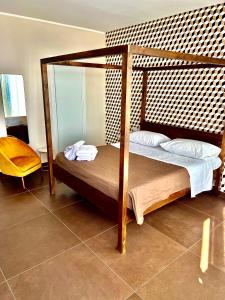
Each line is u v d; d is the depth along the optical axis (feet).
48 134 10.00
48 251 7.11
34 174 13.39
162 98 12.47
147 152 11.14
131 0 9.37
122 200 6.58
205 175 9.59
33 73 13.01
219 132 10.39
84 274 6.25
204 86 10.55
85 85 15.66
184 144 10.54
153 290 5.79
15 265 6.54
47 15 11.74
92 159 9.85
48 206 9.78
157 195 7.77
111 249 7.24
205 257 6.96
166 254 7.07
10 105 12.28
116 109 16.15
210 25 9.86
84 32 14.61
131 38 13.71
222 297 5.64
